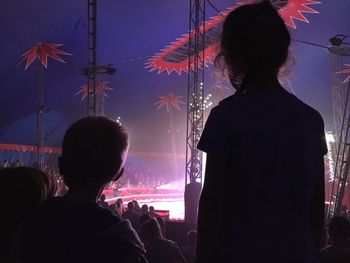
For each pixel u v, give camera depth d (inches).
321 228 59.4
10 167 75.6
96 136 65.4
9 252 67.9
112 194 1125.1
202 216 55.2
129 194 1211.2
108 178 66.9
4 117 971.9
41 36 756.6
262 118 56.4
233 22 61.3
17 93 916.6
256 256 52.9
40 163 860.6
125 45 871.7
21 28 709.9
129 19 774.5
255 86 59.8
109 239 61.9
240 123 56.1
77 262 60.7
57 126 1097.4
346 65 911.0
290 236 53.8
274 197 54.6
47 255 61.1
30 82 896.3
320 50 908.0
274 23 60.3
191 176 561.0
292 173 55.5
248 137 55.5
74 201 64.7
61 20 728.3
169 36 855.1
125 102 1230.3
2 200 69.7
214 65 63.8
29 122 1027.9
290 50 62.7
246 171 55.2
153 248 187.0
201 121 573.3
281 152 55.4
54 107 1053.8
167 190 1400.1
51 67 870.4
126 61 967.0
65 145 66.4
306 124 58.0
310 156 57.3
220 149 55.4
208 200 55.1
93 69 550.6
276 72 60.9
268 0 63.2
